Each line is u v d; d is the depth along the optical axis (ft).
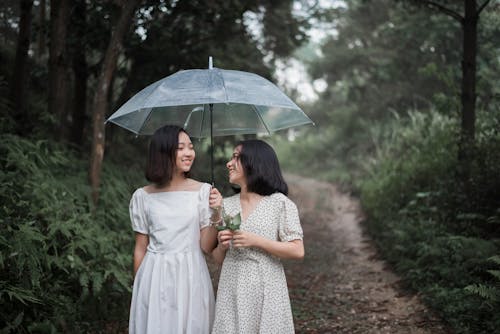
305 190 48.57
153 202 9.07
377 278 19.99
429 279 16.71
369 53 47.16
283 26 34.47
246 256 8.69
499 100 22.84
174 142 8.86
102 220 17.29
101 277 13.25
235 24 25.73
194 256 9.04
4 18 23.71
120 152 27.02
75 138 24.13
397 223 23.49
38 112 20.94
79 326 12.20
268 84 9.32
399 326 14.43
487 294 12.37
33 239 12.30
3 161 15.64
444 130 28.32
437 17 34.71
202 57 25.43
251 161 8.73
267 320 8.46
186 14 23.45
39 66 26.89
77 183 17.54
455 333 13.14
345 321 15.34
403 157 33.09
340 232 30.37
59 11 20.11
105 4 20.61
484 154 19.74
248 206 8.87
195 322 8.87
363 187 38.34
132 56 24.59
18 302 11.55
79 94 24.20
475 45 21.52
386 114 48.24
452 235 18.56
